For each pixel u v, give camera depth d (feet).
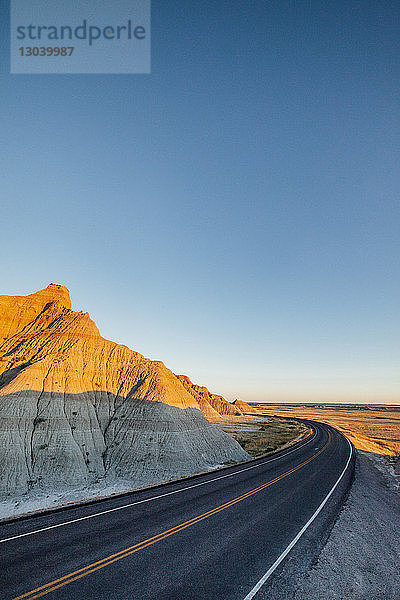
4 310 152.46
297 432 247.29
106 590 30.94
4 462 91.71
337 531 51.83
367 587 38.68
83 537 42.55
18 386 112.06
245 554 40.70
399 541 56.95
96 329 158.40
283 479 85.35
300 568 38.68
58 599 28.96
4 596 28.89
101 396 130.31
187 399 139.95
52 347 138.92
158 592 31.32
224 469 98.12
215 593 31.96
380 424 378.94
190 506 58.03
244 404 564.71
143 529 46.21
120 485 96.53
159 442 112.68
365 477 100.22
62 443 103.19
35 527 45.47
